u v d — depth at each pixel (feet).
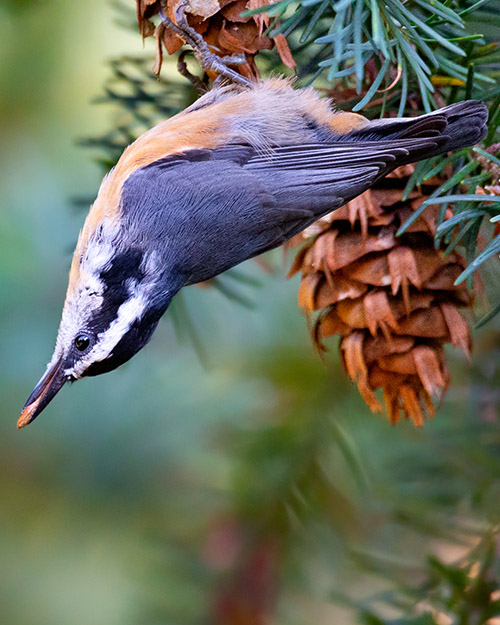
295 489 8.06
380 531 8.06
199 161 8.05
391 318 7.97
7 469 8.20
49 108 8.21
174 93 8.09
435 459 8.07
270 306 8.15
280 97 8.05
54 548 8.20
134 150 8.06
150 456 8.18
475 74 7.97
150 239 8.06
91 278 8.07
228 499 8.06
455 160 7.98
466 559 8.01
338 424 8.07
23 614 8.18
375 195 7.99
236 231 8.05
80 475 8.20
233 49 8.02
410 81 8.01
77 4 8.20
